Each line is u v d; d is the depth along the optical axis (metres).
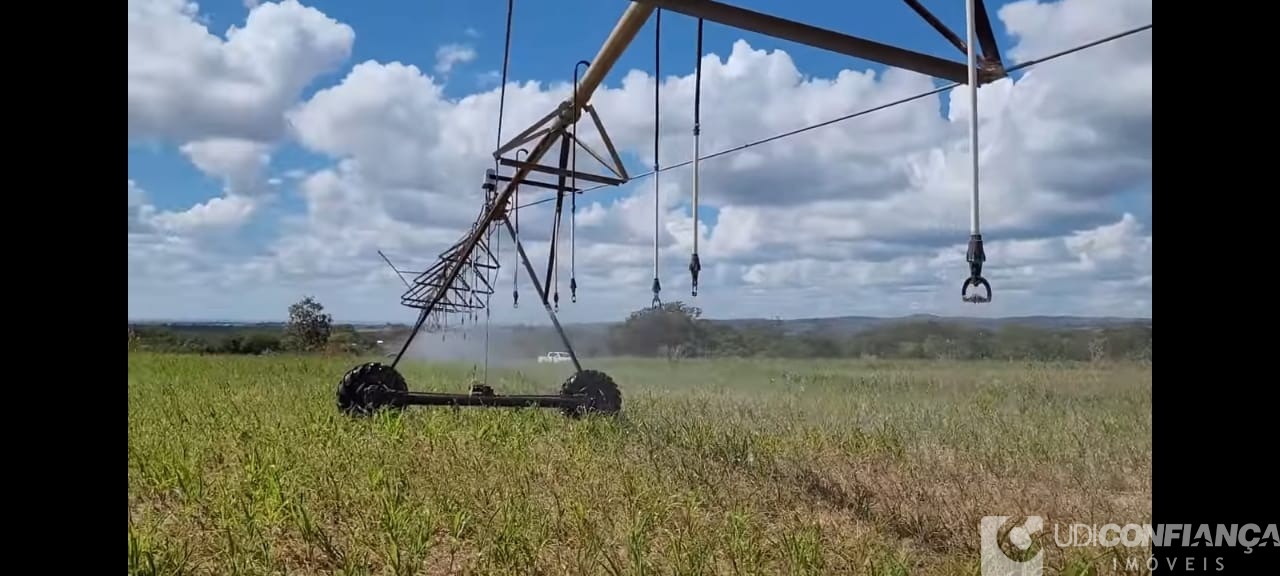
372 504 4.94
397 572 3.87
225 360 18.62
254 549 4.16
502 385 13.10
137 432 7.21
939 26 4.49
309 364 17.98
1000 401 7.84
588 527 4.39
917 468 6.18
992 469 5.99
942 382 8.90
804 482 5.72
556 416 8.95
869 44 4.49
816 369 10.70
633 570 3.76
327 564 4.11
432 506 4.84
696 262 4.80
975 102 3.14
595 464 6.16
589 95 7.10
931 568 4.07
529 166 7.95
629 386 11.59
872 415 8.29
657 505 4.83
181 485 5.29
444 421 8.12
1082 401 6.66
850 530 4.62
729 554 4.07
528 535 4.28
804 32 4.41
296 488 5.18
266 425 7.91
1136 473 5.47
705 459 6.40
